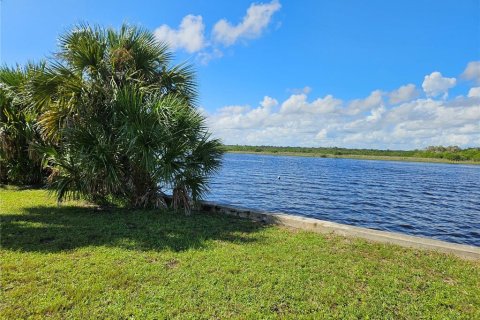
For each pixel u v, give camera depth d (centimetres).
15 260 432
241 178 2820
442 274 455
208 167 850
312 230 687
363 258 503
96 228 617
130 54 829
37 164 1200
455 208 1647
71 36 816
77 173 801
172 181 805
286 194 1914
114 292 355
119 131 761
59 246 500
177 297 349
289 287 387
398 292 389
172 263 455
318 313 331
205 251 509
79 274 396
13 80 1089
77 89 777
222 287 378
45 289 353
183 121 804
